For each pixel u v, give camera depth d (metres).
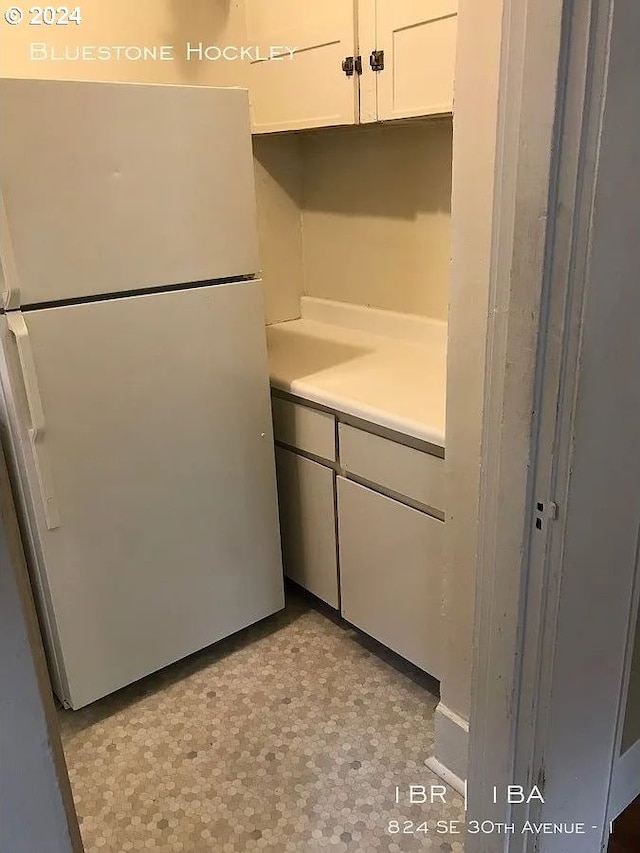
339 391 1.95
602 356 1.03
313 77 2.07
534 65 0.93
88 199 1.59
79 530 1.78
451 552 1.56
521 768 1.30
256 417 2.04
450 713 1.70
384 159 2.32
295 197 2.67
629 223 0.98
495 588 1.23
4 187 1.47
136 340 1.75
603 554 1.19
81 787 1.74
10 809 0.80
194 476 1.96
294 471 2.21
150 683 2.10
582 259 0.96
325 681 2.08
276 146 2.54
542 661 1.20
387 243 2.41
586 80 0.89
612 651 1.31
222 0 2.23
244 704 2.00
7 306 1.54
